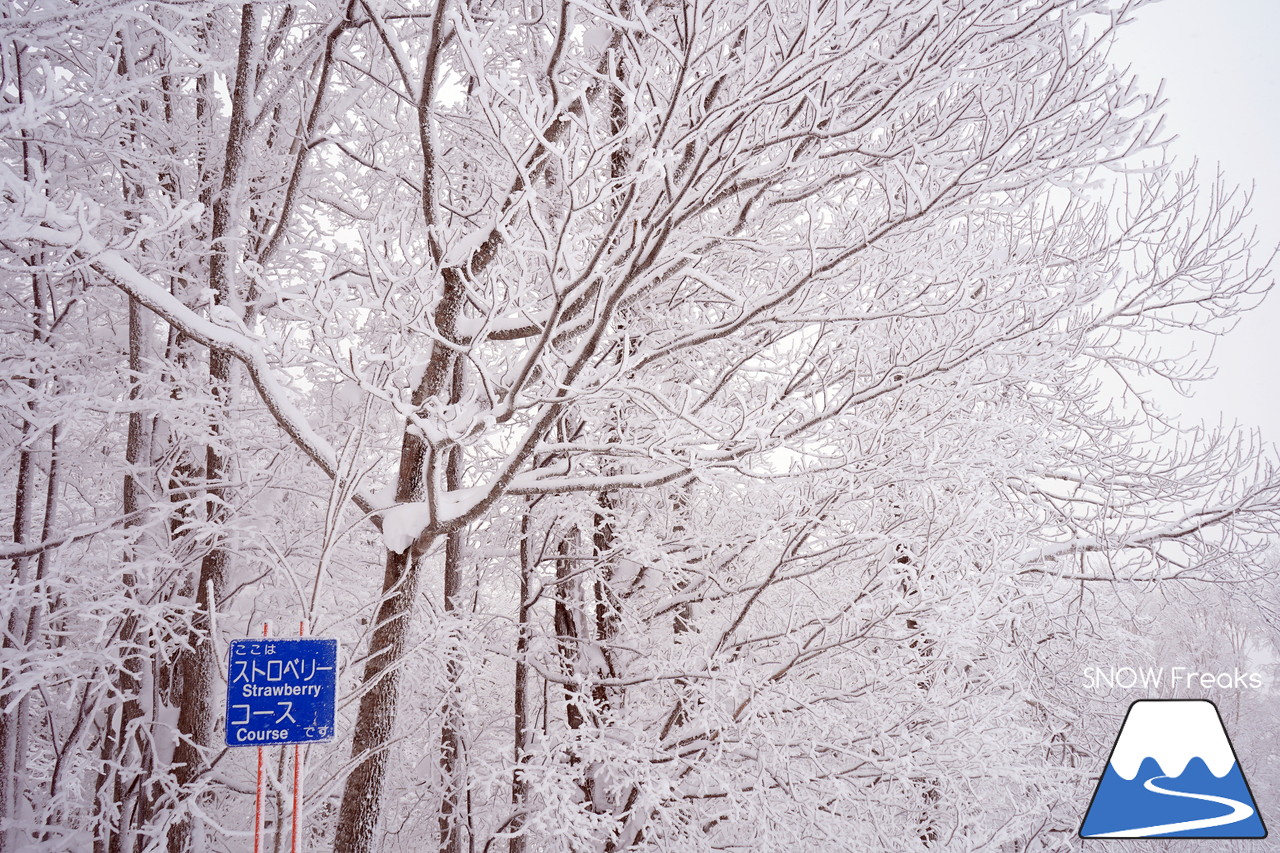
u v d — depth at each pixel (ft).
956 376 16.37
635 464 20.70
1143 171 12.38
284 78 18.07
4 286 18.85
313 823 21.74
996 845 16.17
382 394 12.16
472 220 16.76
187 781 16.83
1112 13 11.69
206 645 17.37
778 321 14.69
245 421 18.48
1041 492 24.52
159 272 17.79
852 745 16.72
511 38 18.63
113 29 10.42
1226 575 23.73
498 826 22.03
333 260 11.22
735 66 11.93
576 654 21.57
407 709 23.21
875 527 18.11
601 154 11.00
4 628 15.98
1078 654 27.91
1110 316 21.71
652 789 15.26
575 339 16.99
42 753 25.05
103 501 24.08
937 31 11.36
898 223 12.51
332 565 22.33
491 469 24.18
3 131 8.71
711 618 22.75
